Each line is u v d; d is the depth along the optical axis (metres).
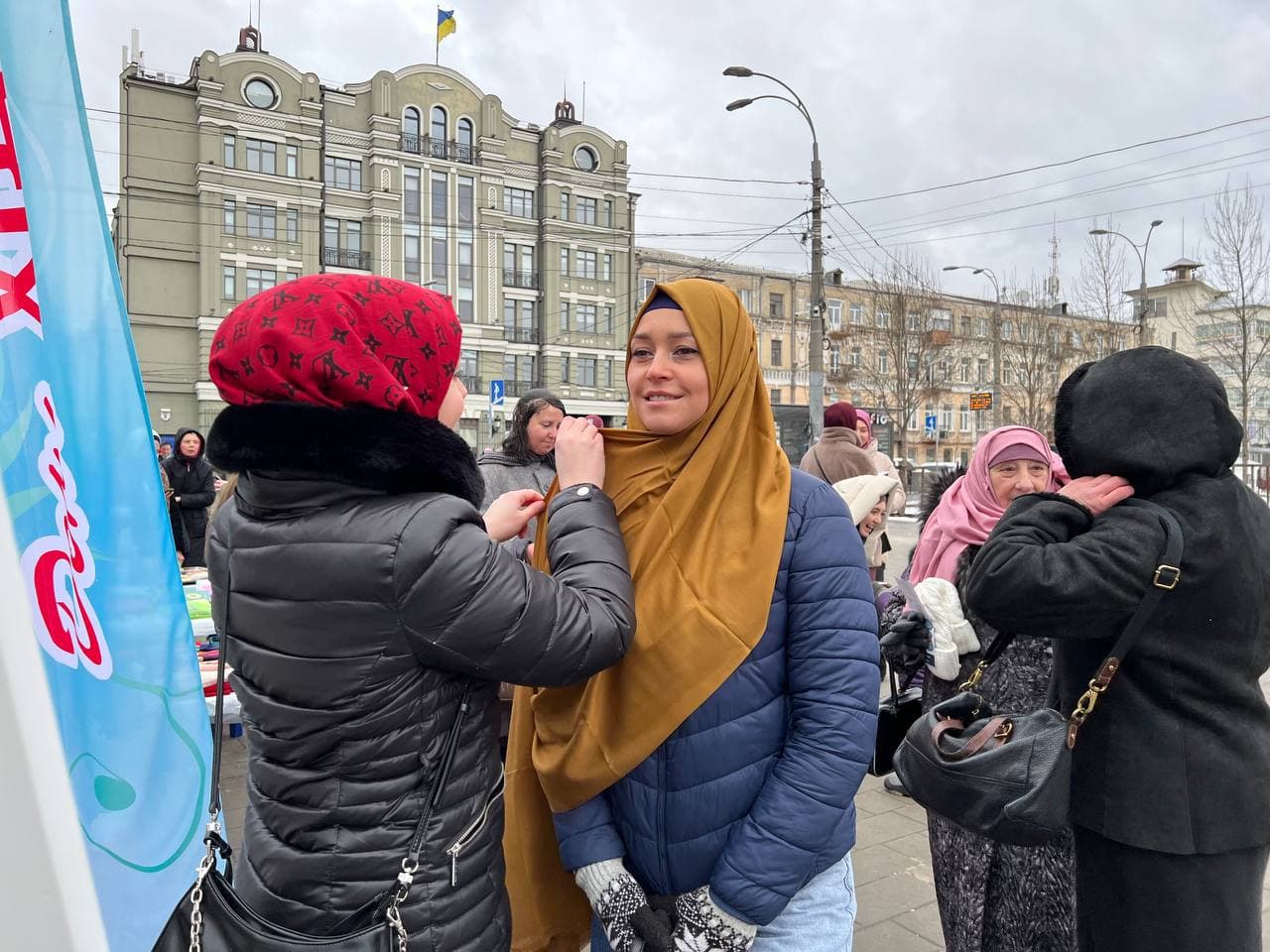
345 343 1.14
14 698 0.86
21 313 1.28
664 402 1.41
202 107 31.14
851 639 1.34
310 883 1.14
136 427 1.55
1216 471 1.45
